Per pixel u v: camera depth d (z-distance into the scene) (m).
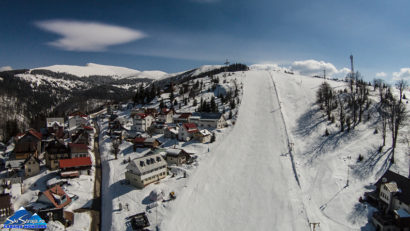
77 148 82.44
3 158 92.44
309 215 51.97
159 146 95.12
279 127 104.88
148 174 65.12
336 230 47.69
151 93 183.50
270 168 71.75
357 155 73.75
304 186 62.62
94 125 152.25
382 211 50.72
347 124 92.00
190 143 94.81
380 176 63.00
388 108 97.62
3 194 53.62
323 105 119.81
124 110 179.38
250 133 101.06
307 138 91.75
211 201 57.25
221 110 137.00
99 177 74.94
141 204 55.97
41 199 56.56
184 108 148.62
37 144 96.00
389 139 78.75
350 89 142.00
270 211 53.59
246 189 61.84
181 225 49.09
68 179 70.50
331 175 65.75
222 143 92.56
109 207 56.03
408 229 44.88
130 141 102.31
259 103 140.12
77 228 49.94
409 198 47.47
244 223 50.16
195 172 70.38
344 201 55.38
